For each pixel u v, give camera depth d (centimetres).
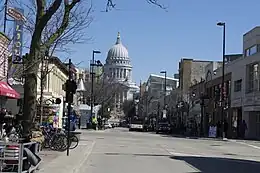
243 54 5888
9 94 2402
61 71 6203
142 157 2511
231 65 6178
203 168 2055
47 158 2212
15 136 1830
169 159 2438
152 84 13838
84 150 2816
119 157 2480
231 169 2075
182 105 8306
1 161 1308
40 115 2897
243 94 5584
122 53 14838
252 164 2395
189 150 3209
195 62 9825
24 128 1705
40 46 1727
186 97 8825
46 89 4950
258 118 5388
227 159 2622
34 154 1477
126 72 14825
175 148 3341
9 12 2134
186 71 9762
